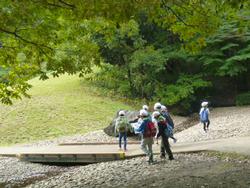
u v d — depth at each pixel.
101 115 35.62
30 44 14.00
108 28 14.75
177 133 26.92
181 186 12.45
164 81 40.94
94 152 20.20
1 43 14.22
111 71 38.62
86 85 45.00
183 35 12.95
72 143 25.39
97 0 9.88
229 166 14.59
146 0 10.16
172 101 37.12
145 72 39.12
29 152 22.61
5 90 16.12
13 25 11.50
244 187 11.55
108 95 41.78
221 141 19.83
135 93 40.44
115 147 22.12
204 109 24.59
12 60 14.73
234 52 39.38
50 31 13.59
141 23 36.19
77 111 36.19
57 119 34.50
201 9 12.28
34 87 45.22
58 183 15.97
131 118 26.86
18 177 18.66
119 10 9.98
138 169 16.09
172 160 16.98
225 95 40.69
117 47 36.28
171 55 38.50
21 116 35.22
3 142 30.53
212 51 38.47
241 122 26.66
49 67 15.01
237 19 13.04
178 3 11.31
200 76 39.47
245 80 40.72
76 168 19.33
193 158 16.97
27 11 10.80
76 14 10.73
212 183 12.37
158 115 16.98
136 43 36.81
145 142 16.72
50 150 22.80
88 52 15.31
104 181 14.81
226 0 11.01
